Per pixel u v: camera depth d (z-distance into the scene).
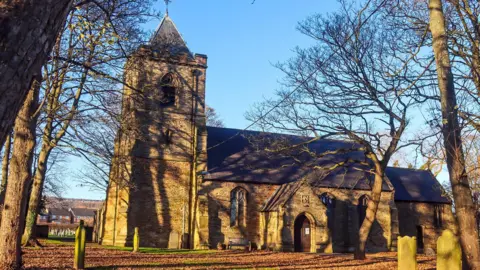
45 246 27.28
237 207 39.81
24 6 3.28
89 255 23.39
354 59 24.39
